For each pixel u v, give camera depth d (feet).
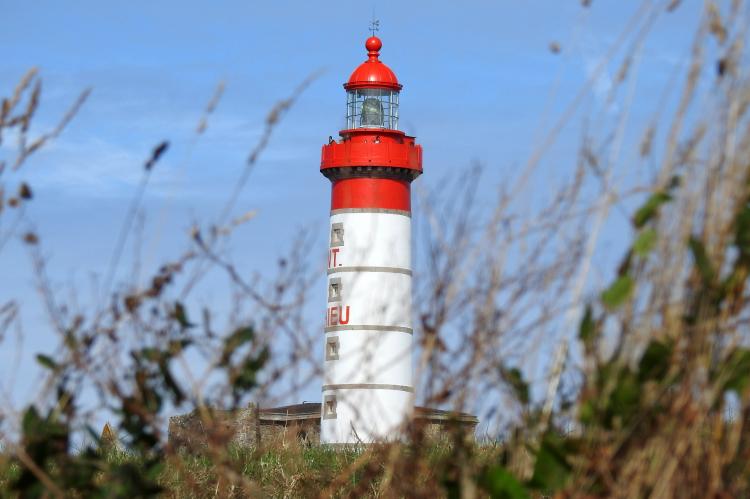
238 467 87.86
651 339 57.88
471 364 63.67
